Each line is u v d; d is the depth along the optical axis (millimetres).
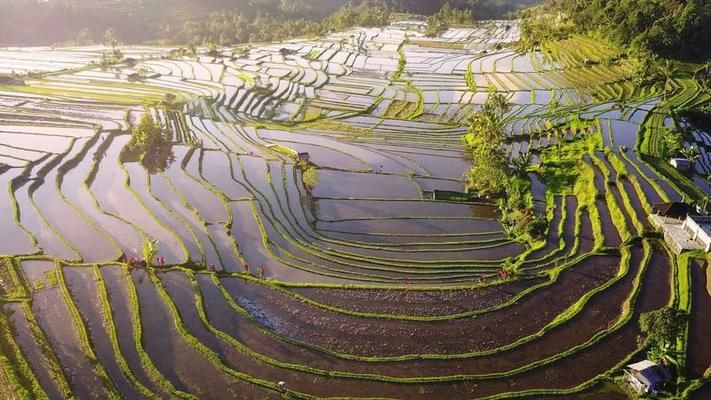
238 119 92438
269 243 50844
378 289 43594
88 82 112125
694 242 46812
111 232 51656
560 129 80875
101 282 42969
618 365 35188
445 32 180375
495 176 62562
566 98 97750
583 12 134000
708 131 80375
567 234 52719
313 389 33938
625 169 62469
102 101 97375
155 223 53562
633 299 41188
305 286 43812
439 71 127188
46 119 85438
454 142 82688
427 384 34281
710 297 41062
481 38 166750
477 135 80125
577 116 83938
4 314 38906
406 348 37531
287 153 76062
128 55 144750
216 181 64688
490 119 76250
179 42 170625
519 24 180250
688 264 44406
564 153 71812
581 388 33594
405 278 44875
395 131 88312
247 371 35125
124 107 94062
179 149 75312
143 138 73500
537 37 141125
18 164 66250
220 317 40000
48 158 68562
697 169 65188
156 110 92875
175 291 42594
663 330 33719
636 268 45469
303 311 41031
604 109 87438
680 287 42219
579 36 133250
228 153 74188
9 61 132000
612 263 46875
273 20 196750
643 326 35219
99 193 60281
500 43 153375
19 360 34375
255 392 33438
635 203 55281
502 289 43688
